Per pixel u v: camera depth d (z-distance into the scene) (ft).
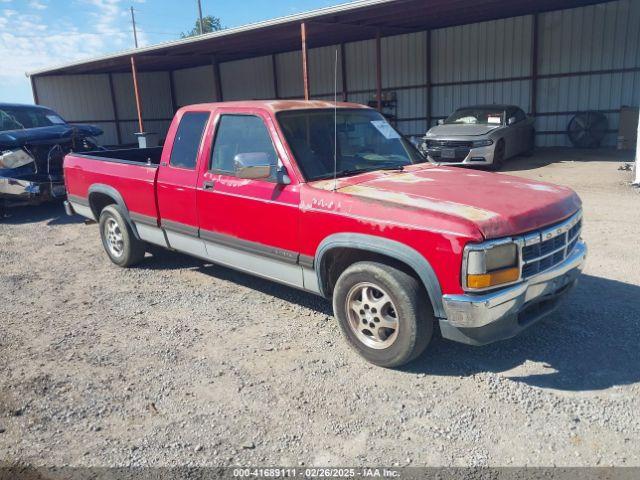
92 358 13.58
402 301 11.71
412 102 70.59
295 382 12.13
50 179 31.76
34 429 10.71
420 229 11.26
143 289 18.74
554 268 12.01
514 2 49.39
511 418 10.58
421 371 12.44
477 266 10.62
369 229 12.09
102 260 22.77
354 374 12.40
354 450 9.79
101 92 90.94
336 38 68.28
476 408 10.94
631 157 47.67
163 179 17.78
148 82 96.84
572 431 10.13
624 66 53.78
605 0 52.85
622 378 11.87
